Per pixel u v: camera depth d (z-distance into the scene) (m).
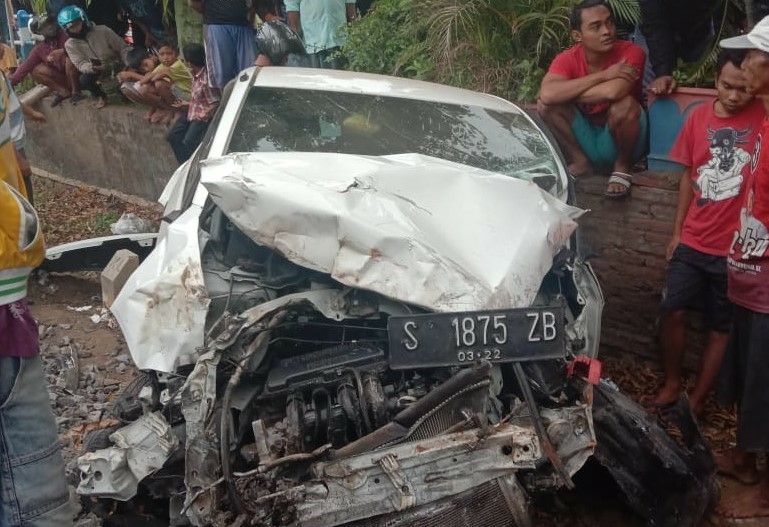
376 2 7.70
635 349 4.95
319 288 3.21
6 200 2.41
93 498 3.07
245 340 3.01
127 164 9.39
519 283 3.11
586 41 4.86
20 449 2.51
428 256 3.07
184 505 2.81
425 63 6.48
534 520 3.63
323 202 3.14
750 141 3.86
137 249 6.00
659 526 3.33
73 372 5.01
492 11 6.07
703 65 4.95
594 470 3.74
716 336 4.17
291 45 7.05
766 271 3.37
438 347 2.93
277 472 2.81
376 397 2.90
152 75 8.59
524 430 2.82
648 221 4.75
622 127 4.73
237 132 4.15
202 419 2.83
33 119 10.20
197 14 9.20
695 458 3.36
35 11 11.12
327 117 4.25
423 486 2.77
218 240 3.49
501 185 3.52
